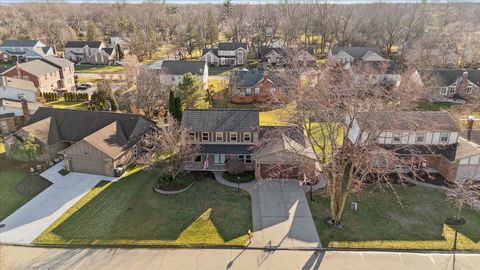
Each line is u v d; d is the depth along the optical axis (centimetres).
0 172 3994
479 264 2675
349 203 3441
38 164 4116
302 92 3762
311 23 11638
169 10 17962
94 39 12556
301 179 3819
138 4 19412
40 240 2886
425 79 6303
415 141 4041
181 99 5319
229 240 2909
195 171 4000
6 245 2828
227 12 15525
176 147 3578
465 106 5900
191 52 11412
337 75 4422
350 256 2748
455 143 4006
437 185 3747
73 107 6306
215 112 4194
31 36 12794
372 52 9206
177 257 2728
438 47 8700
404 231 3034
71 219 3156
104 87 5969
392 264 2670
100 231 3003
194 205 3384
